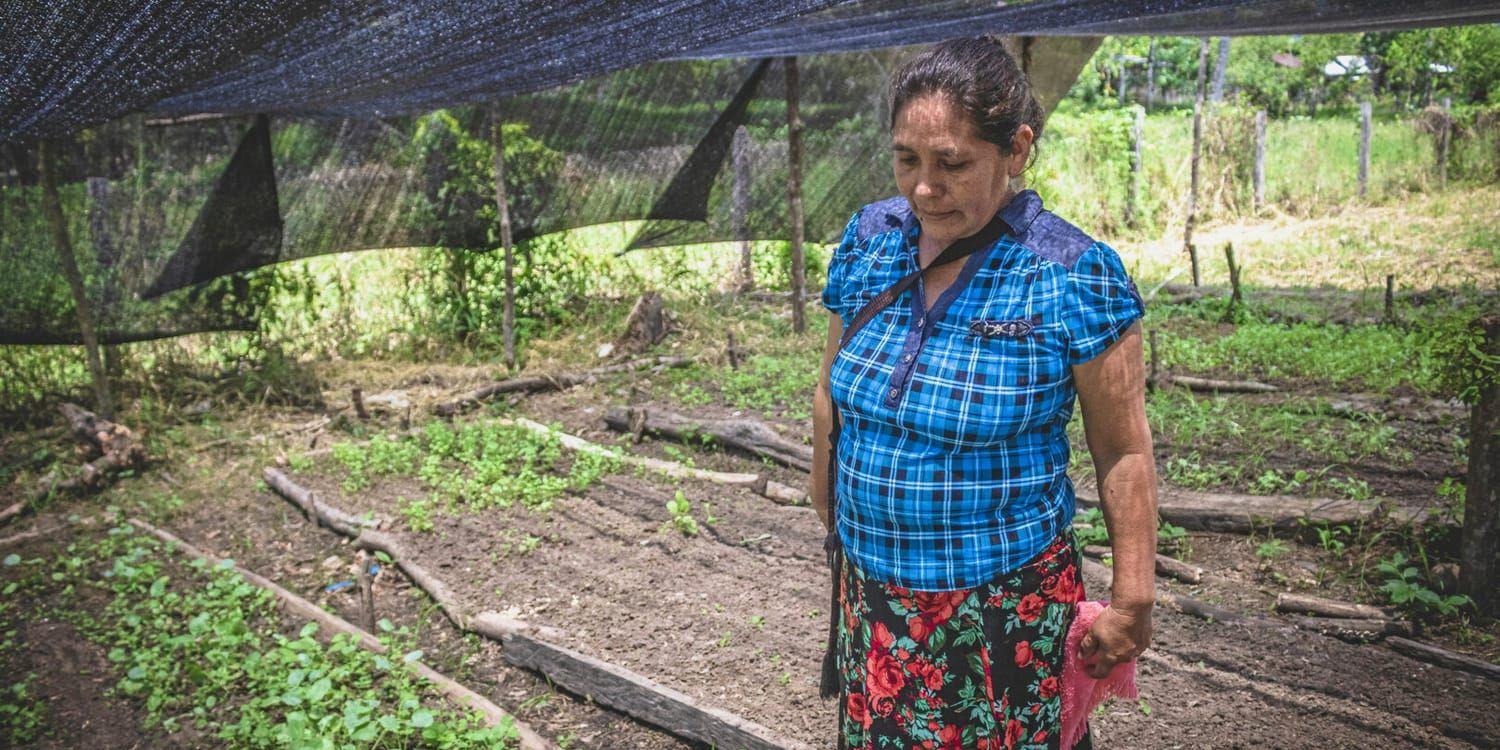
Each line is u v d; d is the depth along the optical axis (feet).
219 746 12.10
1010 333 6.06
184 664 13.82
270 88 14.85
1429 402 21.39
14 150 23.13
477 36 11.40
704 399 25.04
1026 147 6.06
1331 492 17.24
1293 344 26.68
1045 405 6.11
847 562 6.99
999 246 6.22
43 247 23.84
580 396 26.05
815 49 20.67
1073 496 6.72
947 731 6.61
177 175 24.38
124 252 24.64
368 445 22.63
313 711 11.93
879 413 6.40
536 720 12.45
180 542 18.15
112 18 8.96
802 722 11.91
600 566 16.55
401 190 27.43
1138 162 49.06
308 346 29.14
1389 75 82.12
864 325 6.68
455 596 15.64
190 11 8.96
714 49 18.38
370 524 18.17
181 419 24.88
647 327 29.81
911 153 5.91
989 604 6.36
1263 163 51.60
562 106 27.53
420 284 31.09
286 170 25.31
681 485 19.86
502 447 21.80
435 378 27.66
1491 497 13.03
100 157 23.72
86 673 14.06
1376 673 12.23
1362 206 51.75
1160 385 23.72
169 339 27.07
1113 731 11.37
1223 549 15.84
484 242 29.68
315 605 15.92
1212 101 66.28
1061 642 6.62
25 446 23.49
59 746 12.33
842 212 33.27
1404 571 14.21
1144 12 15.05
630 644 14.02
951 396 6.13
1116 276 6.02
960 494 6.23
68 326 24.59
